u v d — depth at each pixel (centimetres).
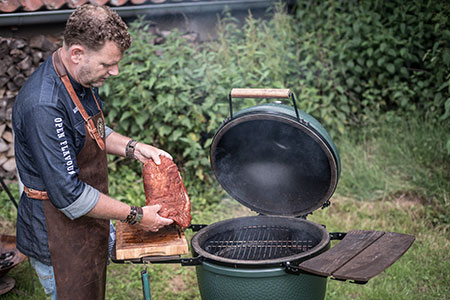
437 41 517
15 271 371
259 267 229
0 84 486
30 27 502
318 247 240
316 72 543
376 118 535
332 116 516
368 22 523
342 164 491
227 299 241
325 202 268
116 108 470
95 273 237
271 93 244
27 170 219
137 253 229
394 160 481
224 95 479
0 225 428
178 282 371
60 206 207
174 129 488
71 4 494
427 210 431
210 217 447
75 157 214
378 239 249
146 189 248
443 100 491
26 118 202
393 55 511
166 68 476
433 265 367
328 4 562
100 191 234
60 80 209
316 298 253
